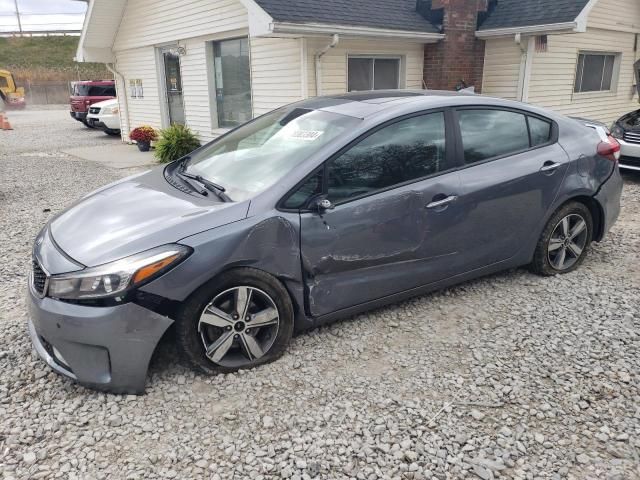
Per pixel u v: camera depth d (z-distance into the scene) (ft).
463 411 9.18
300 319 10.86
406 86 34.45
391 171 11.24
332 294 10.94
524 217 13.25
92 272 8.90
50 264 9.43
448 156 12.01
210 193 10.95
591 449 8.30
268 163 11.21
